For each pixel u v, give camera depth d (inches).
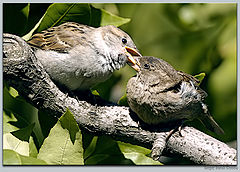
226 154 369.4
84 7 402.9
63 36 399.9
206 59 519.5
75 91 410.0
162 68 405.1
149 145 386.3
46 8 409.1
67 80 393.4
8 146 359.3
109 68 418.6
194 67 527.5
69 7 399.5
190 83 397.1
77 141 343.6
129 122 382.9
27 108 401.1
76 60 394.0
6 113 390.6
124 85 498.3
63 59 390.6
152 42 559.5
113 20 435.8
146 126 387.2
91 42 407.8
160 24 554.3
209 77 490.0
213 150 371.6
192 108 390.6
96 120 379.2
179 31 550.0
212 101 475.8
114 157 418.0
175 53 545.6
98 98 412.8
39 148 378.9
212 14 523.8
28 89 362.6
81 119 377.7
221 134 424.5
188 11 532.7
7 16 391.5
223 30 515.2
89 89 415.5
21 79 356.2
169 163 455.8
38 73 360.8
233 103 472.4
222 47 502.6
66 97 378.3
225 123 471.2
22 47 354.0
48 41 395.5
